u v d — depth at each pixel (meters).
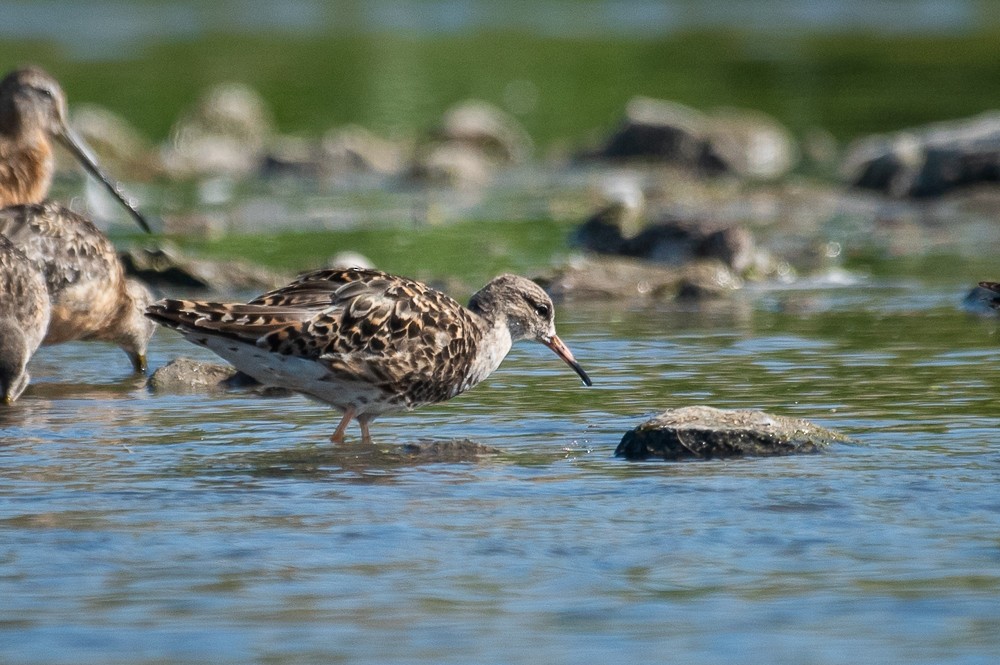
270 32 61.47
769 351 16.09
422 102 45.47
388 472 11.31
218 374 15.08
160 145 38.66
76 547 9.38
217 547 9.39
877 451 11.69
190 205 29.73
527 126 42.16
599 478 11.02
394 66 52.00
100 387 14.91
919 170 29.89
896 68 48.38
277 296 12.42
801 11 67.00
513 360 15.90
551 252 23.75
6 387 13.88
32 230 15.03
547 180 34.03
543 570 8.95
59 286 15.05
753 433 11.73
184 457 11.82
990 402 13.41
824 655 7.63
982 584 8.59
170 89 46.00
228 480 11.05
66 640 7.87
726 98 43.94
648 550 9.30
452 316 12.88
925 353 15.74
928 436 12.16
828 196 29.88
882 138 36.56
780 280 21.45
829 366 15.20
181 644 7.82
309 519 9.99
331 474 11.27
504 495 10.58
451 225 27.02
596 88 47.25
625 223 23.92
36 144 18.45
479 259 23.09
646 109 38.03
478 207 29.50
